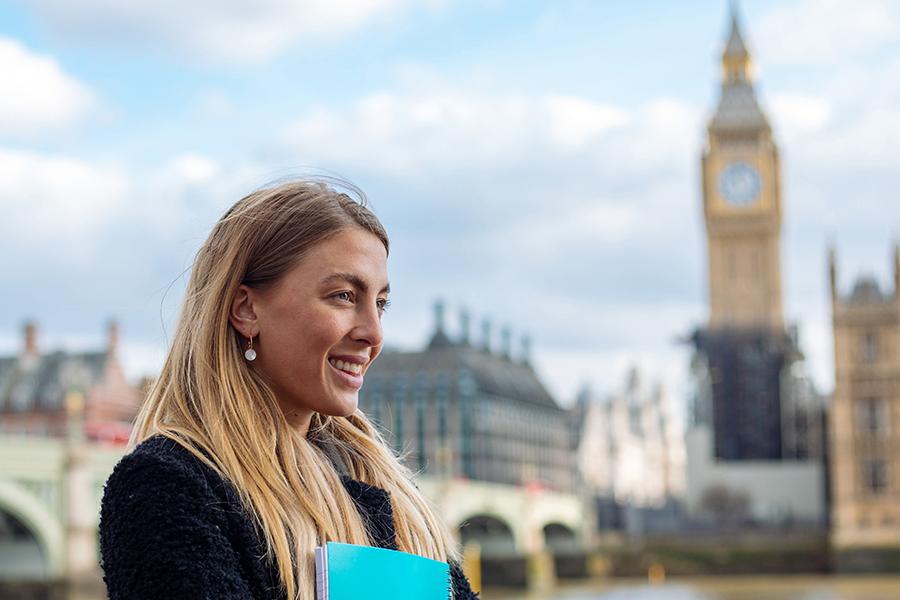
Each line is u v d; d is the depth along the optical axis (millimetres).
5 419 108062
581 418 179375
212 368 3311
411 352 131250
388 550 3180
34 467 59438
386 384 129125
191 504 3035
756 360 142250
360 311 3428
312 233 3367
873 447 127500
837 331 129875
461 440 127062
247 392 3305
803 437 141875
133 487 3039
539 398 147125
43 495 60469
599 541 128250
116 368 111438
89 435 95375
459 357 130000
